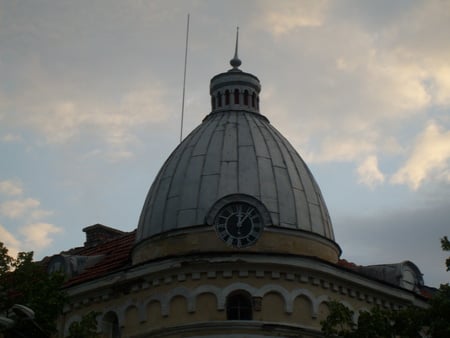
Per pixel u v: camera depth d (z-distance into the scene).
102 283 43.19
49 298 35.41
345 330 36.72
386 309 39.47
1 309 36.47
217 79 49.28
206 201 42.66
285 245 41.84
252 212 41.91
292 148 46.66
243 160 43.94
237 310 40.41
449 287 36.72
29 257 37.59
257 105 49.16
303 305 40.81
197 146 45.34
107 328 43.06
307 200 43.97
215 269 40.50
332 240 44.09
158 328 40.56
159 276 41.34
